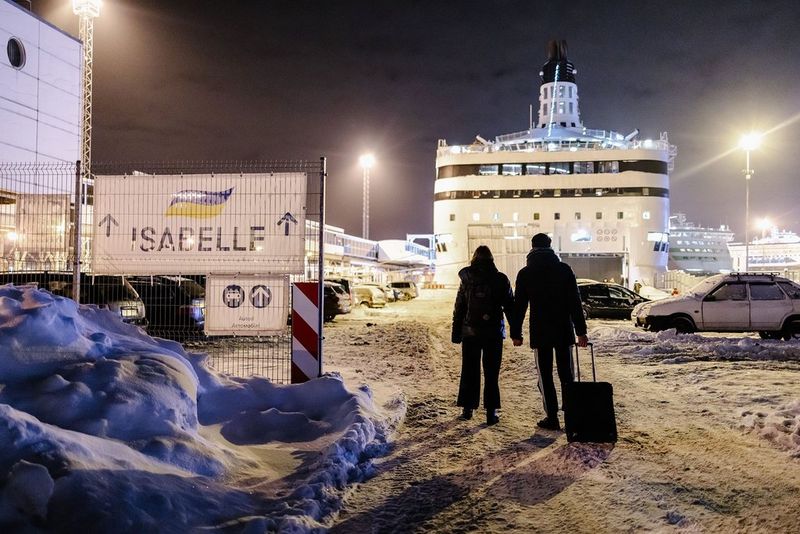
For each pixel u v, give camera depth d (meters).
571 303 5.71
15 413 3.41
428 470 4.64
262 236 7.37
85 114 40.03
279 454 4.79
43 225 8.44
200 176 7.52
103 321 5.93
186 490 3.54
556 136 66.38
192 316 11.12
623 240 57.41
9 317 4.64
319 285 6.92
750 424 5.78
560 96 72.00
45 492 3.02
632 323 20.61
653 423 6.02
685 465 4.69
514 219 59.38
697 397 7.24
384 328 17.67
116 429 4.07
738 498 3.97
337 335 15.22
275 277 7.34
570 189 58.84
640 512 3.77
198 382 5.64
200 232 7.49
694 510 3.78
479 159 60.84
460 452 5.09
